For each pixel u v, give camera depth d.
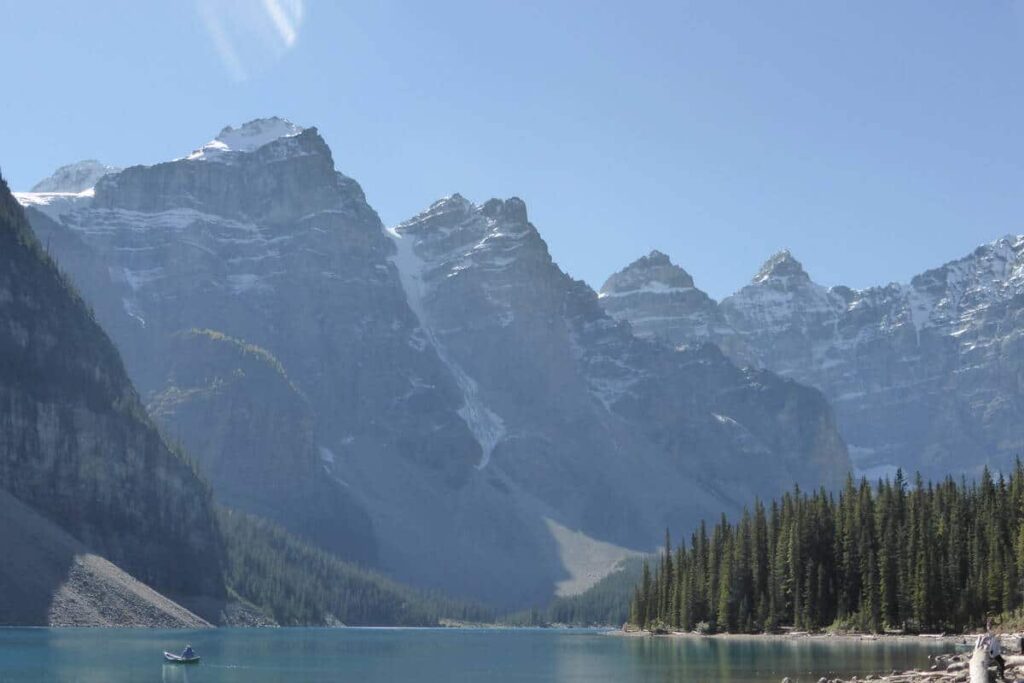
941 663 160.00
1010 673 126.88
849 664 181.25
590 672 190.25
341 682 174.62
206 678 176.62
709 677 167.50
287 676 184.12
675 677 169.62
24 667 184.88
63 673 177.62
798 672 170.50
